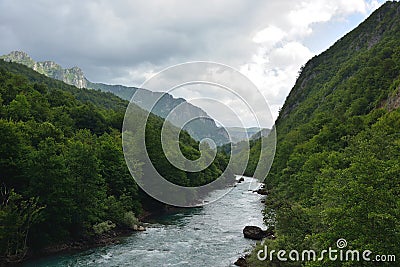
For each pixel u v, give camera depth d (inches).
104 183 1866.4
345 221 602.9
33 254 1283.2
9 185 1380.4
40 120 2484.0
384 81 3521.2
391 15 6525.6
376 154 1194.0
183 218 2034.9
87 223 1521.9
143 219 2009.1
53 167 1396.4
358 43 7111.2
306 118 5187.0
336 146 2160.4
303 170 1854.1
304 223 995.9
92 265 1194.0
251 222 1897.1
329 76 6963.6
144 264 1200.8
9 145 1405.0
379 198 603.8
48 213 1350.9
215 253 1321.4
